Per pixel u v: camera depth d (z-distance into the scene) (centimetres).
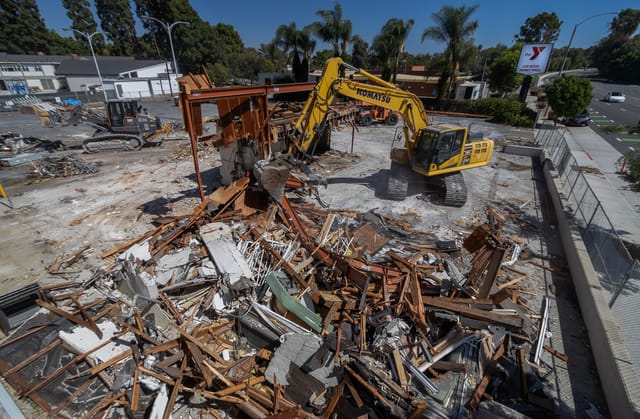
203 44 6359
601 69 7269
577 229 971
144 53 7950
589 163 1828
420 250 916
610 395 520
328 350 562
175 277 749
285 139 1571
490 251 687
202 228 885
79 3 8219
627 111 3728
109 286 759
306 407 479
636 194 1405
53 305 667
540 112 3428
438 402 500
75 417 483
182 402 504
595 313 650
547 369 589
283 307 648
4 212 1155
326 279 758
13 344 588
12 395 515
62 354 574
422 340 589
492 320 611
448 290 711
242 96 955
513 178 1570
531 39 7762
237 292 682
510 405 512
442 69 3694
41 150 1862
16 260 885
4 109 3566
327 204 1227
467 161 1205
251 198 1071
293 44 3997
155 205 1222
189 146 2059
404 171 1287
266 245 827
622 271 699
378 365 557
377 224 1059
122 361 561
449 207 1230
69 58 6347
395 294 697
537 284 821
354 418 452
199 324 646
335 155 1886
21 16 7088
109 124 2048
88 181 1470
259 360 568
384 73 3856
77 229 1048
